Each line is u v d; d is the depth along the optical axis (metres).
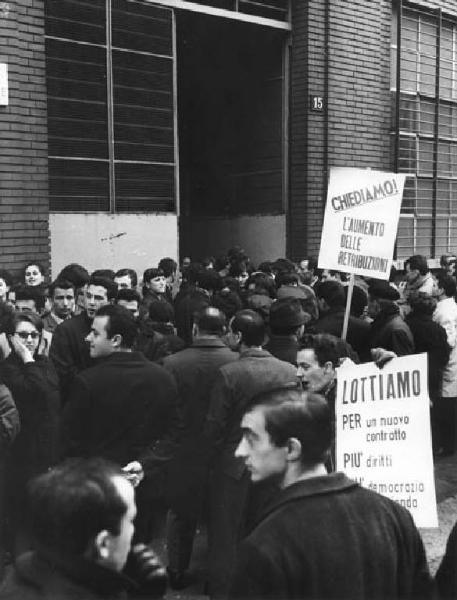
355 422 3.34
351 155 9.93
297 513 1.72
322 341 3.55
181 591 3.95
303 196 9.49
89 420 3.15
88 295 4.24
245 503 3.35
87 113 7.48
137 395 3.18
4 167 6.69
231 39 9.31
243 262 8.00
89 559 1.36
